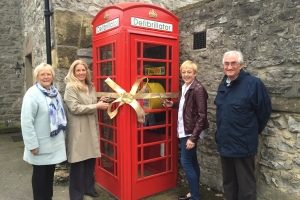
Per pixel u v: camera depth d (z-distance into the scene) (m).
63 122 3.24
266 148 3.37
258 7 3.35
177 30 4.04
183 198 3.86
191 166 3.64
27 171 5.08
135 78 3.68
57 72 4.49
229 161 3.29
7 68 8.36
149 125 4.05
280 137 3.22
